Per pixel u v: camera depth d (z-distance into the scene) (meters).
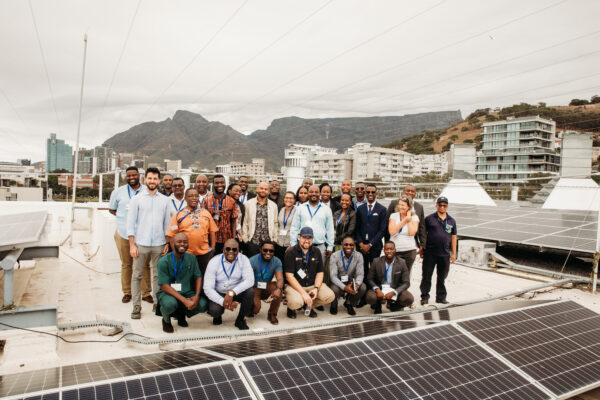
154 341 3.68
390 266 5.49
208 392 2.24
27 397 1.98
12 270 3.95
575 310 4.41
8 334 3.69
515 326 3.74
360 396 2.41
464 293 6.83
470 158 20.34
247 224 5.82
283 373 2.51
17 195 23.50
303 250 5.21
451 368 2.89
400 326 3.63
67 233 11.70
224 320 5.09
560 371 3.12
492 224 10.55
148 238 4.95
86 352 3.82
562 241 8.06
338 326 3.94
